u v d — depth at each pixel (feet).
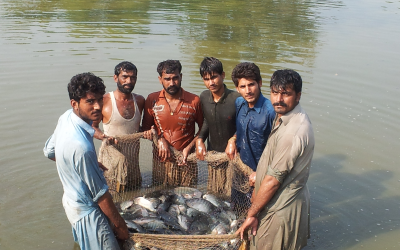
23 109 25.09
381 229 16.22
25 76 29.43
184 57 33.96
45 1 54.80
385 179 19.61
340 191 18.75
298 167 12.29
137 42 37.73
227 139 17.44
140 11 51.08
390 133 23.52
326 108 26.20
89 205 12.37
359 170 20.31
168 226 15.46
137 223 15.17
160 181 19.38
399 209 17.47
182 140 18.30
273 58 34.68
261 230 13.17
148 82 28.76
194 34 41.47
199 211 16.70
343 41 40.50
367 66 33.24
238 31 43.47
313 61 34.17
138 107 18.34
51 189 18.34
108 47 35.88
